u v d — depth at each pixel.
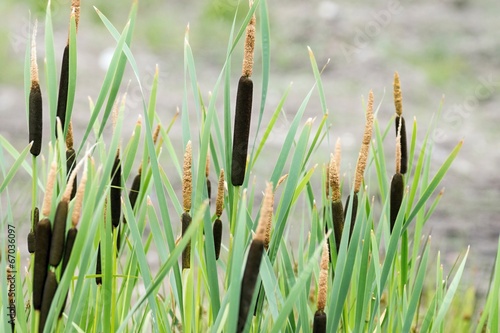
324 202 3.06
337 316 2.85
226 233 5.45
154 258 5.50
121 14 12.59
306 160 3.00
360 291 2.91
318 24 12.20
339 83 10.42
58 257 2.66
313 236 3.01
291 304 2.66
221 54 11.40
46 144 6.57
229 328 2.63
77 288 2.73
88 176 2.88
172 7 12.88
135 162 7.18
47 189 2.66
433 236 5.86
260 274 2.77
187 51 2.96
